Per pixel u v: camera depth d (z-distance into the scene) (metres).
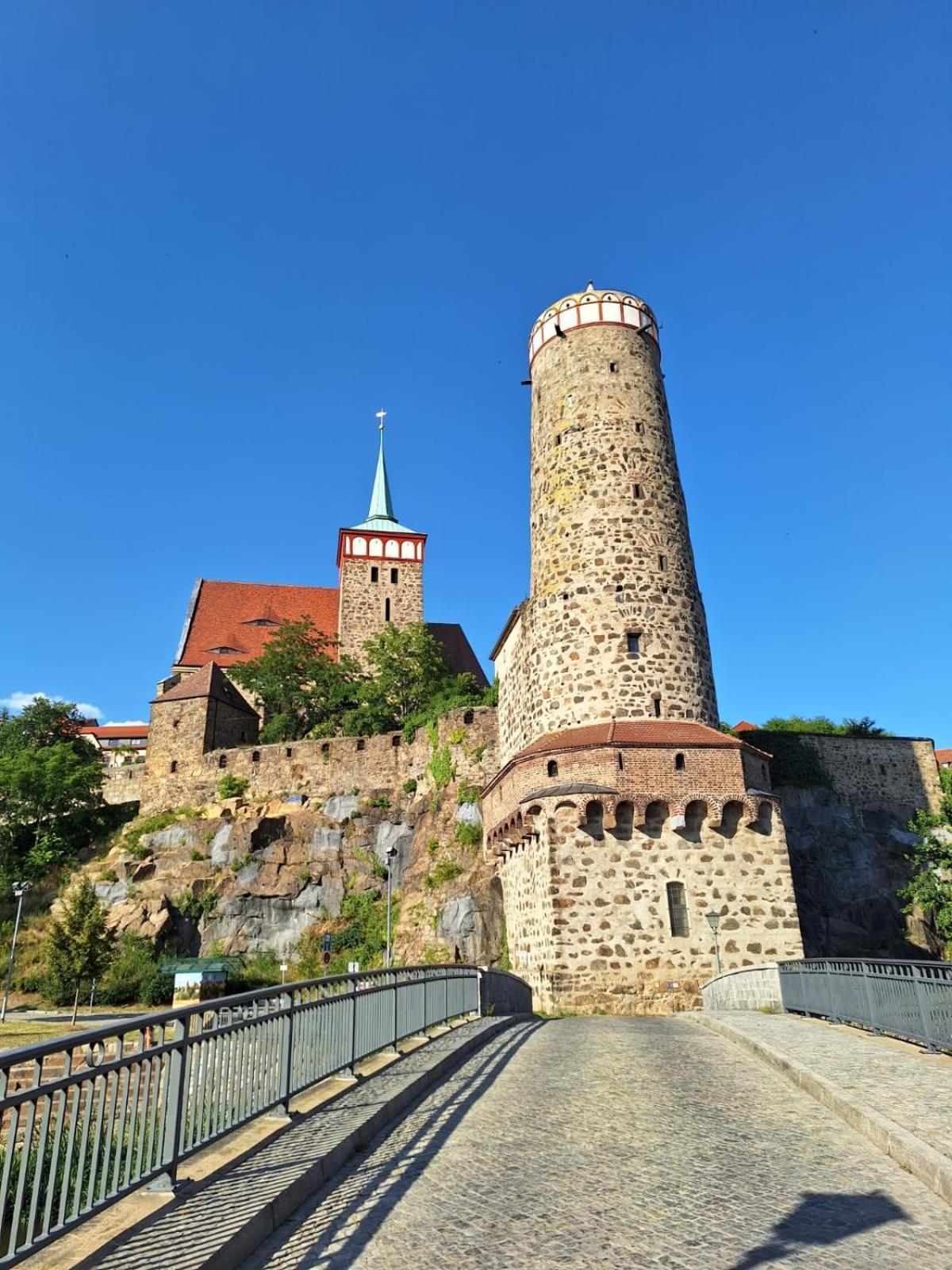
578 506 35.44
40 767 57.72
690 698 33.12
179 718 57.84
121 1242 6.57
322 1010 11.98
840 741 46.38
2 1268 5.68
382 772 51.03
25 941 49.03
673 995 28.28
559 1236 7.13
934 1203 7.80
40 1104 7.93
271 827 49.66
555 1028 22.06
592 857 29.61
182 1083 8.02
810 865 42.44
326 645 67.62
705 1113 11.38
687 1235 7.11
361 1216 7.66
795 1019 20.41
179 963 44.22
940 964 13.89
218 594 74.88
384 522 76.56
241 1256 6.75
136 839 52.91
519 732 39.19
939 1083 11.91
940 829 44.59
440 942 39.88
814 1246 6.85
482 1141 10.09
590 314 38.28
